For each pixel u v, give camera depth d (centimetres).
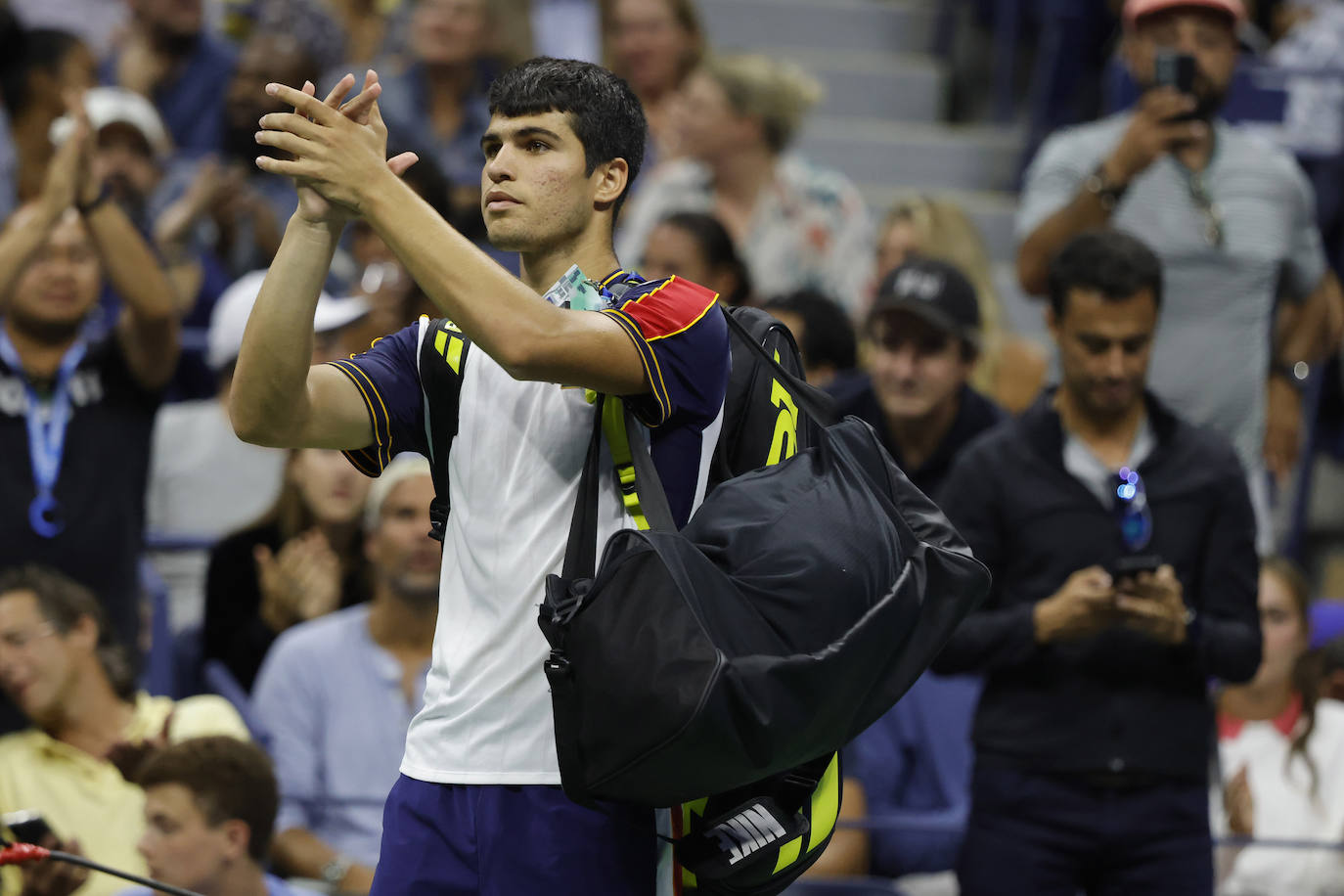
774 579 807
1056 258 1397
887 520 862
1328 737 1622
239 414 842
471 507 875
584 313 814
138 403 1734
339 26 2878
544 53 3198
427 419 898
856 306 2414
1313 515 2558
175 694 1853
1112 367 1360
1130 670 1330
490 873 848
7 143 2300
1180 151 1772
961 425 1758
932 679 1700
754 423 908
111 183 2273
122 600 1717
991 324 2217
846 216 2442
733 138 2353
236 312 2122
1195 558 1368
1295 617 1675
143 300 1677
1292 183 1856
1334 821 1605
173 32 2808
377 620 1672
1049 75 2942
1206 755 1347
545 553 858
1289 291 1917
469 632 871
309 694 1634
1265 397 1892
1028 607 1339
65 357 1700
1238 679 1348
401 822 874
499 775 852
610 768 783
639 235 2384
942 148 3058
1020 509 1385
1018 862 1336
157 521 2098
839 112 3198
